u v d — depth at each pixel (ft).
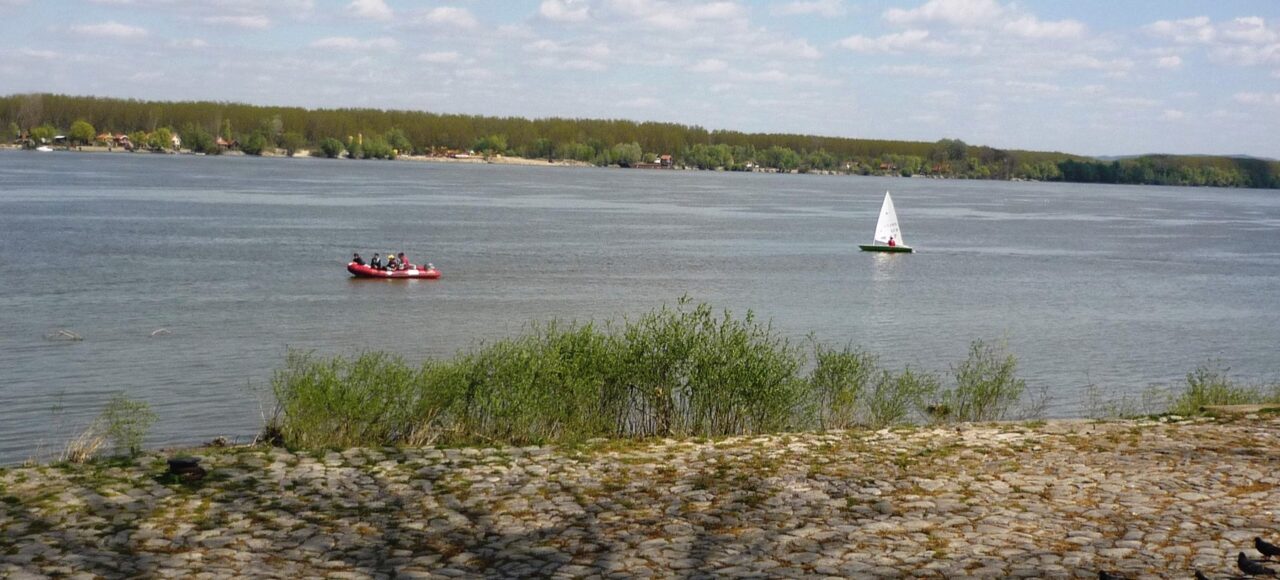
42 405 80.12
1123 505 34.99
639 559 29.99
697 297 156.46
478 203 398.62
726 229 305.32
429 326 124.36
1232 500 35.45
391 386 47.34
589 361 50.70
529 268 189.88
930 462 41.42
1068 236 319.68
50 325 115.24
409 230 264.93
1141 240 306.96
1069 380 99.55
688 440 46.21
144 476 38.58
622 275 182.60
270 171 624.59
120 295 139.44
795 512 34.58
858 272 200.34
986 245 278.67
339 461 41.29
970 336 125.29
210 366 95.76
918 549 30.53
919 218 404.57
